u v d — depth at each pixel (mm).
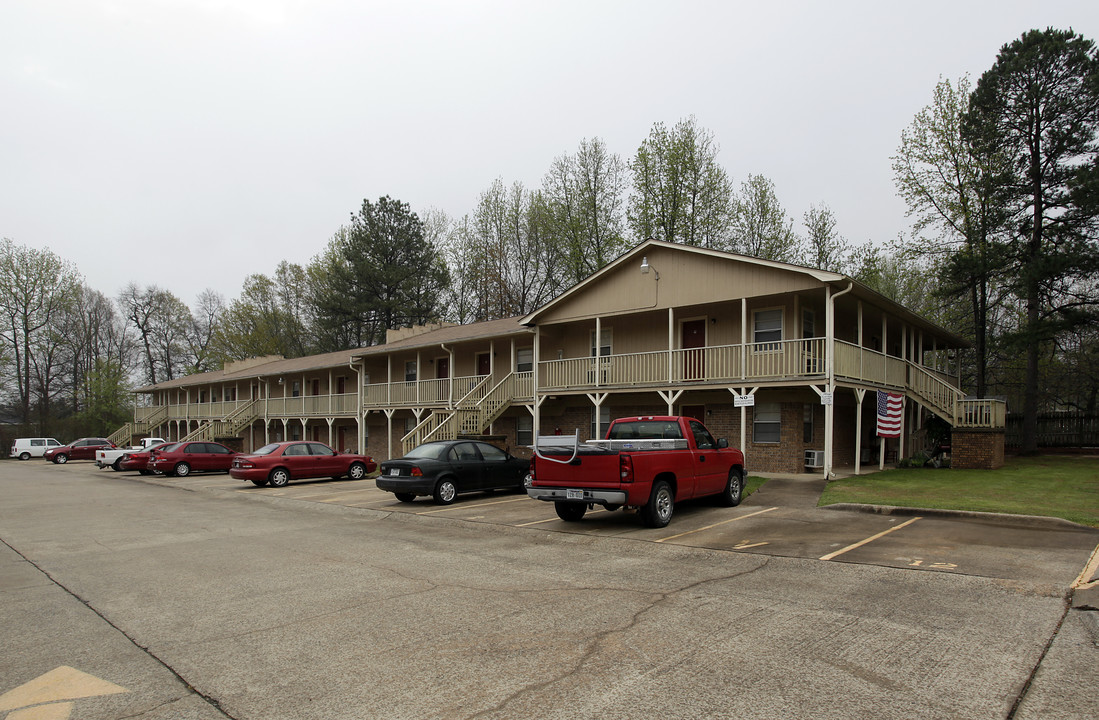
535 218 43281
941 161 29016
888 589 6676
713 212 35094
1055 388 36188
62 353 64438
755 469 19469
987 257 25688
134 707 4191
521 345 26719
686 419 12141
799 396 18625
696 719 3842
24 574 8391
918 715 3846
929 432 22000
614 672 4582
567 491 10750
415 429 22453
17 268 57969
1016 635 5195
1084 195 23031
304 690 4414
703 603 6293
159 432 55406
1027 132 25469
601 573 7711
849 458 21391
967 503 11867
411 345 29078
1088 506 11508
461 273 49781
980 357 28750
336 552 9492
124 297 70188
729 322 20359
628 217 35969
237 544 10375
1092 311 24438
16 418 60625
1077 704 3959
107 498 18656
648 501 10523
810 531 10141
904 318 21406
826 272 16703
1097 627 5352
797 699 4082
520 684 4418
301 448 21797
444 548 9617
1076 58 23906
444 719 3920
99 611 6531
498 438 24422
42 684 4613
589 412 23922
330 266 52219
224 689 4461
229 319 64062
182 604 6727
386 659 4961
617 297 21328
